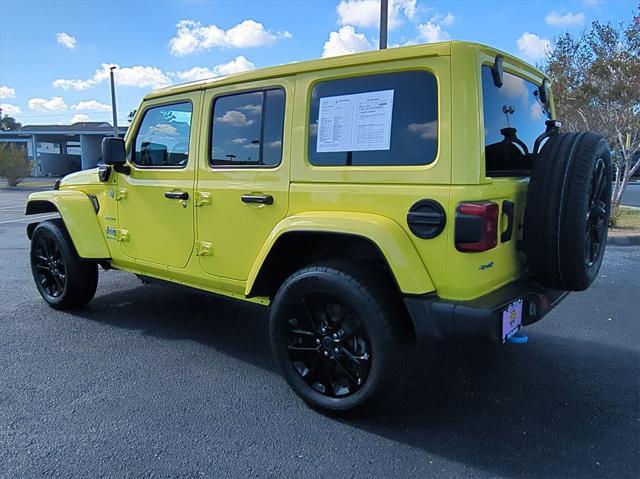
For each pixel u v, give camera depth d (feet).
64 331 14.47
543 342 13.58
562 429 9.27
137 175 13.20
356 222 8.78
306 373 10.05
